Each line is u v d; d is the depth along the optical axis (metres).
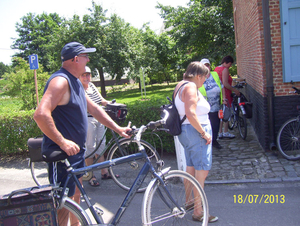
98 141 4.28
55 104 2.24
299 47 4.77
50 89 2.23
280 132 4.74
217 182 4.06
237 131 6.96
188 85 2.79
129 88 36.69
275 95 5.01
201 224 2.88
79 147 2.49
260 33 5.02
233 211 3.27
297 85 4.94
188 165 3.11
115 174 4.25
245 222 3.02
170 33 23.72
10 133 5.79
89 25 27.53
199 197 2.78
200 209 2.82
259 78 5.45
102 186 4.27
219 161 4.94
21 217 2.02
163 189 2.54
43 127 2.15
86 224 2.29
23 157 5.89
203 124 2.90
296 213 3.12
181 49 23.53
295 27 4.74
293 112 4.99
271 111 4.94
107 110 4.04
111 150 4.12
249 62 7.04
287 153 4.86
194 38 21.44
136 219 3.25
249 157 4.98
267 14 4.74
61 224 2.36
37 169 5.21
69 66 2.46
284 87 4.97
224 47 20.44
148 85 37.91
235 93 6.29
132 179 4.13
